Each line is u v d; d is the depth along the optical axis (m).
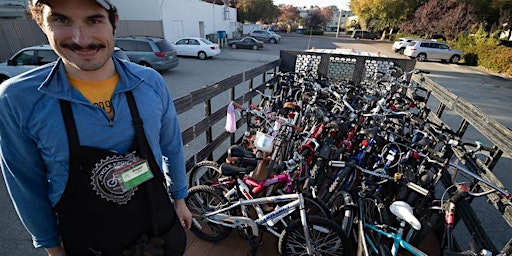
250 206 2.19
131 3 15.86
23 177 0.89
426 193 2.00
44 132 0.81
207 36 20.45
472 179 2.39
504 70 12.55
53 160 0.85
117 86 0.91
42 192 0.94
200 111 5.73
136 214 1.02
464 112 2.80
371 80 5.65
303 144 2.65
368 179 2.24
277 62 5.90
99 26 0.80
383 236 2.03
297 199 1.88
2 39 9.80
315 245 1.92
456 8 19.20
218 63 13.16
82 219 0.96
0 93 0.79
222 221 2.10
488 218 2.81
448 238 1.72
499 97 8.23
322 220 1.83
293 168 2.20
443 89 3.59
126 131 0.92
